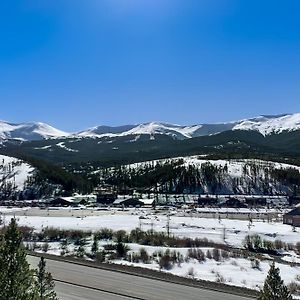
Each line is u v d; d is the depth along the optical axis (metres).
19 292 15.13
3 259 15.40
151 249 58.34
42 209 154.75
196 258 52.97
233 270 48.09
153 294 35.50
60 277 40.69
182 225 98.69
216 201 192.88
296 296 37.19
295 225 108.56
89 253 56.03
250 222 107.62
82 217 119.56
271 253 65.62
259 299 19.03
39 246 61.28
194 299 34.00
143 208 166.25
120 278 40.91
